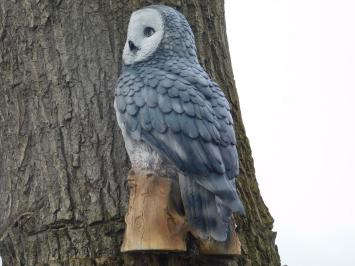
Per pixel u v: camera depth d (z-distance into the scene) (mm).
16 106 4332
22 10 4332
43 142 4254
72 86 4246
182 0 4426
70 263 4051
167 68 3699
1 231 4312
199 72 3740
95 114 4211
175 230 3652
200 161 3561
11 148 4344
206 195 3578
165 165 3666
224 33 4621
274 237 4512
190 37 3824
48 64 4281
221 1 4633
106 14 4289
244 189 4422
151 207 3652
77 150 4195
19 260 4223
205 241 3738
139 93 3648
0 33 4363
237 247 3809
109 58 4250
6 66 4355
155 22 3777
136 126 3631
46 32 4301
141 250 3654
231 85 4531
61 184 4184
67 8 4297
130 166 4145
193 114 3594
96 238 4094
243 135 4520
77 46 4270
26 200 4266
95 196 4145
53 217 4164
